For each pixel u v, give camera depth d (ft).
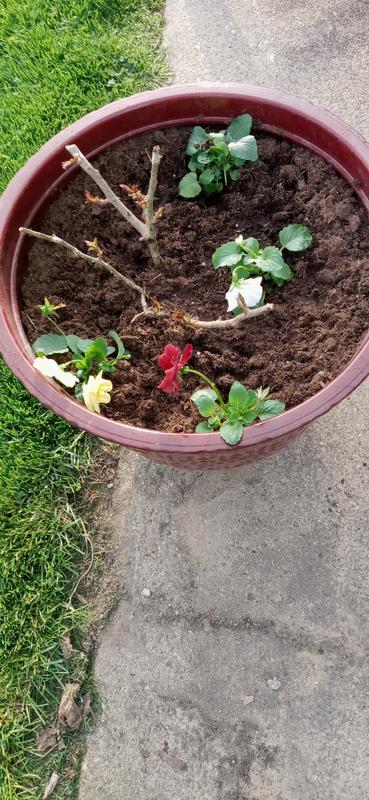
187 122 2.47
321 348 2.20
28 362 2.01
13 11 3.95
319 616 2.51
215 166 2.46
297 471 2.72
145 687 2.49
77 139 2.35
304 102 2.32
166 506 2.73
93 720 2.48
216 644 2.52
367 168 2.18
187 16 3.79
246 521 2.67
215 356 2.29
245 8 3.76
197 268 2.49
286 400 2.13
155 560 2.66
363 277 2.23
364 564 2.56
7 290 2.17
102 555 2.69
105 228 2.51
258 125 2.44
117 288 2.42
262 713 2.41
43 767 2.42
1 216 2.22
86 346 2.16
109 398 2.00
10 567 2.66
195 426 2.12
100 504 2.77
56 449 2.84
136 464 2.82
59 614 2.62
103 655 2.56
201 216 2.53
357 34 3.58
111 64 3.65
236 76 3.59
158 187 2.57
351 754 2.32
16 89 3.73
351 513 2.63
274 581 2.57
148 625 2.58
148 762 2.39
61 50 3.74
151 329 2.34
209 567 2.62
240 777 2.34
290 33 3.64
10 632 2.58
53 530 2.72
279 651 2.48
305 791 2.30
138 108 2.39
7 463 2.85
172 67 3.67
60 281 2.37
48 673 2.52
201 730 2.41
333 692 2.41
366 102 3.38
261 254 2.21
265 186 2.50
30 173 2.28
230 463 2.21
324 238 2.34
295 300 2.36
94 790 2.39
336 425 2.77
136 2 3.84
